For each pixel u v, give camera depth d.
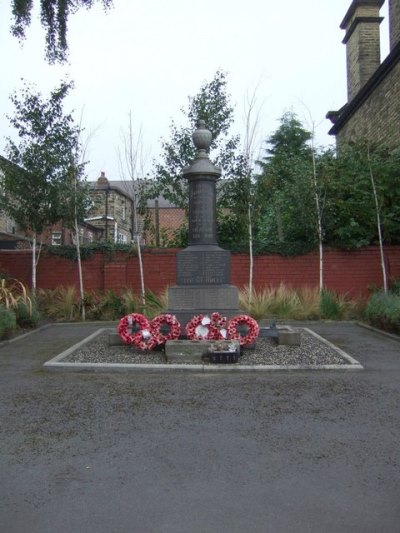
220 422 5.26
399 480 3.92
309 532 3.19
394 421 5.27
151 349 8.91
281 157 18.97
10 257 16.75
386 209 16.08
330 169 16.23
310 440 4.76
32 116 14.12
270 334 9.55
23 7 11.19
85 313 14.79
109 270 16.61
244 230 17.02
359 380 6.98
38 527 3.27
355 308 14.44
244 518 3.37
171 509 3.50
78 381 7.01
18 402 6.00
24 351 9.51
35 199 14.26
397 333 11.11
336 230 16.20
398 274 16.31
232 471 4.10
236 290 9.55
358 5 21.72
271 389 6.52
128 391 6.46
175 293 9.51
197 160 10.02
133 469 4.15
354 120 22.06
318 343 9.61
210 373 7.42
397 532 3.20
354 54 22.34
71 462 4.30
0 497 3.69
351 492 3.73
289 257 16.56
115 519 3.37
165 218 33.72
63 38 11.92
